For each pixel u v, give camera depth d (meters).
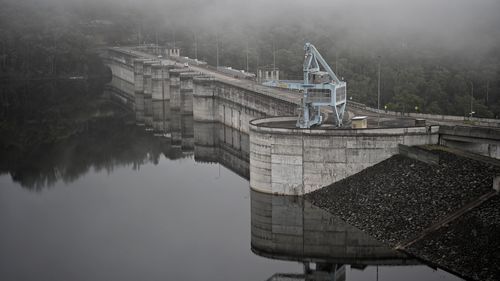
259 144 139.38
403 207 114.62
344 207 124.25
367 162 131.12
